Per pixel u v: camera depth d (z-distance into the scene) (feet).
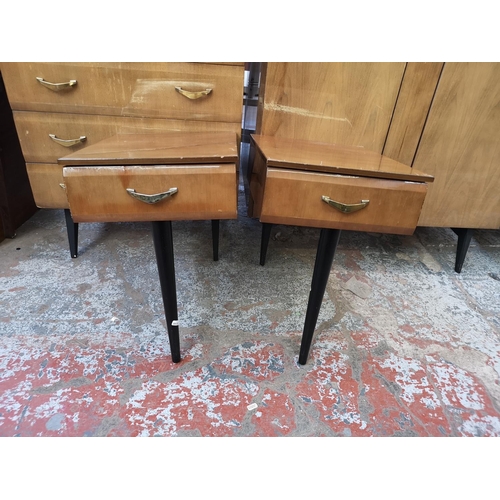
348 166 2.14
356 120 3.40
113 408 2.31
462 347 3.08
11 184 4.19
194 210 2.05
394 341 3.09
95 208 1.99
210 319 3.16
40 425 2.18
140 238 4.39
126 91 2.97
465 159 3.64
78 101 2.99
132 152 2.11
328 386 2.60
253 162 3.10
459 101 3.35
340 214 2.14
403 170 2.22
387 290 3.80
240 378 2.60
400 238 5.00
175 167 1.95
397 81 3.24
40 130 3.10
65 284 3.45
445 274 4.20
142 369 2.61
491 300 3.76
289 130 3.41
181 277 3.72
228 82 3.00
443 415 2.45
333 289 3.74
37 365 2.57
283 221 2.19
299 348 2.93
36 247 4.05
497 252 4.80
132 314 3.13
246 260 4.14
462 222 3.97
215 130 3.21
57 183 3.34
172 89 2.99
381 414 2.42
